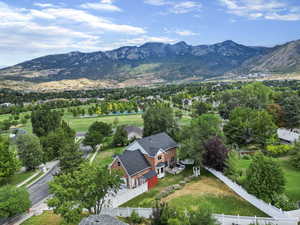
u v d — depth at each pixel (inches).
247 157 1878.7
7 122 4111.7
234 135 2290.8
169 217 885.8
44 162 2297.0
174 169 1850.4
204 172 1716.3
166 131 2551.7
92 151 2738.7
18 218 1263.5
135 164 1665.8
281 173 1091.3
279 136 2404.0
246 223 972.6
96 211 1160.2
